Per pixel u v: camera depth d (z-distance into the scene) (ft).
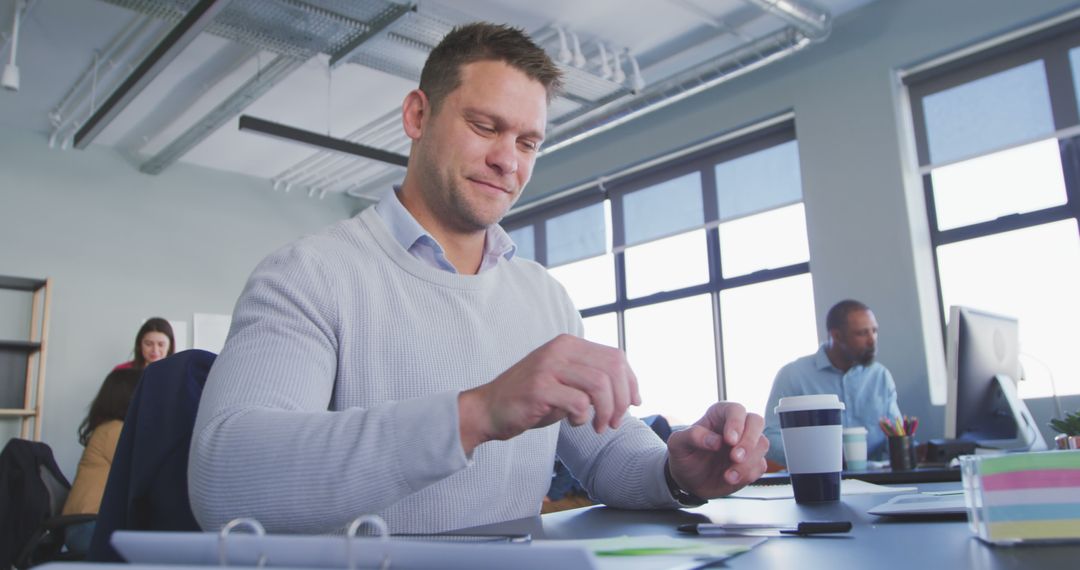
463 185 3.40
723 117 16.87
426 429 2.02
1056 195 12.85
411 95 3.63
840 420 3.21
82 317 18.72
